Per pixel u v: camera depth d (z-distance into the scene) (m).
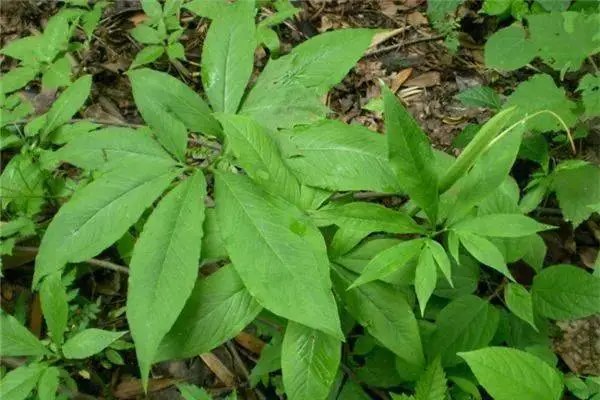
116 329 0.82
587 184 0.81
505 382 0.60
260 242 0.61
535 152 0.85
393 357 0.74
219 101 0.68
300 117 0.67
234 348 0.81
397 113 0.62
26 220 0.79
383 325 0.66
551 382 0.60
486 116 0.99
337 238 0.67
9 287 0.84
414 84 1.04
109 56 1.03
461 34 1.10
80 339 0.67
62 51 0.90
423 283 0.63
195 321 0.64
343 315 0.71
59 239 0.63
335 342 0.64
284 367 0.64
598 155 0.90
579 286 0.70
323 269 0.61
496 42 0.90
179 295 0.61
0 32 1.04
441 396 0.64
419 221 0.78
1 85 0.86
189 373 0.81
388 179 0.65
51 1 1.08
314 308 0.60
